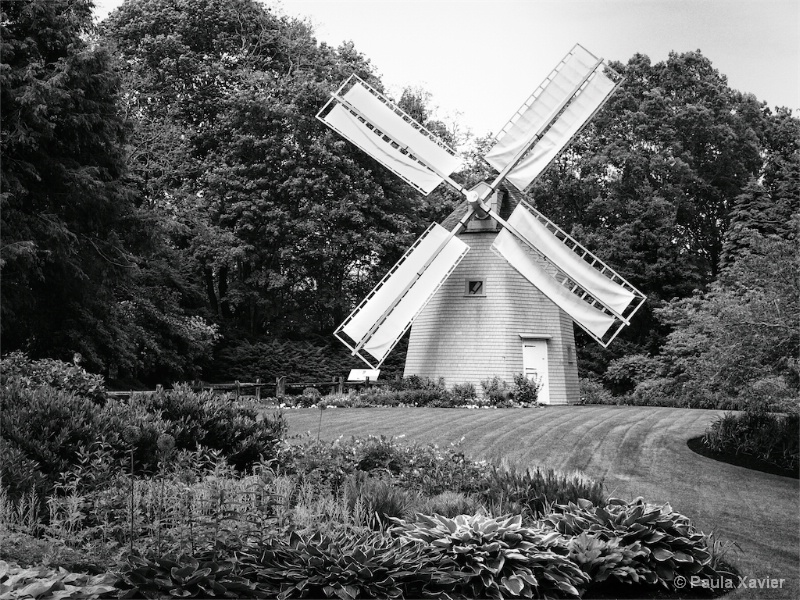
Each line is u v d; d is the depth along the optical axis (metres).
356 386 32.16
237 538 8.20
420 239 26.31
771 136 46.62
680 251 42.09
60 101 22.77
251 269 39.00
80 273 23.59
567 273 25.09
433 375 28.34
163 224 28.78
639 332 42.16
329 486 11.55
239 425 13.81
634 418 22.02
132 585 7.36
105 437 11.30
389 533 9.12
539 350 28.28
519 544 8.80
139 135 33.44
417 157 26.84
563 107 26.22
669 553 9.15
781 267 16.78
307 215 37.12
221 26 39.41
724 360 16.95
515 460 16.19
